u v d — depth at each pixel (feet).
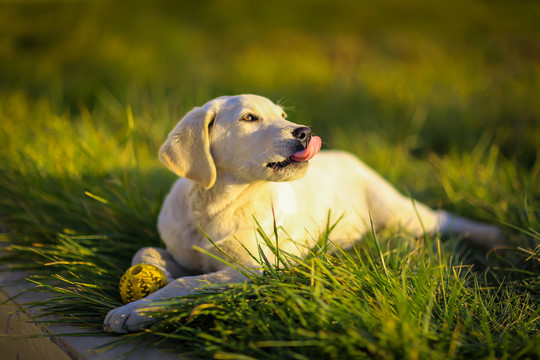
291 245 8.75
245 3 48.85
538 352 5.77
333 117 20.61
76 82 21.89
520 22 42.37
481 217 12.21
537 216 10.93
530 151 16.07
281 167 7.80
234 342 6.09
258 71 26.40
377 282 7.16
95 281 8.08
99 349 6.38
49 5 32.01
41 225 10.19
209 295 6.82
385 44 32.30
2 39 27.58
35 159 12.42
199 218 8.46
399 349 5.64
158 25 33.86
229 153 8.14
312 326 6.23
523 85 20.89
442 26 42.50
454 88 22.04
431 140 18.66
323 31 39.83
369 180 11.63
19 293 7.97
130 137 13.56
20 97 19.84
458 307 7.14
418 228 11.12
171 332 6.76
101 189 10.87
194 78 23.56
